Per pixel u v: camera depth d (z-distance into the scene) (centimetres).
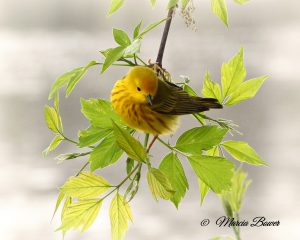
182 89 448
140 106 444
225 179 440
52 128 442
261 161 443
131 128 446
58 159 441
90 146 443
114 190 440
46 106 442
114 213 441
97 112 442
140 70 445
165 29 445
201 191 442
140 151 437
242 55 444
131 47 438
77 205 440
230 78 445
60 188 440
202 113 446
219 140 441
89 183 440
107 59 438
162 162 441
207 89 445
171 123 446
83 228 440
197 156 441
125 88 445
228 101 445
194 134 441
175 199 441
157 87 445
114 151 441
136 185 439
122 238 440
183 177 441
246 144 443
